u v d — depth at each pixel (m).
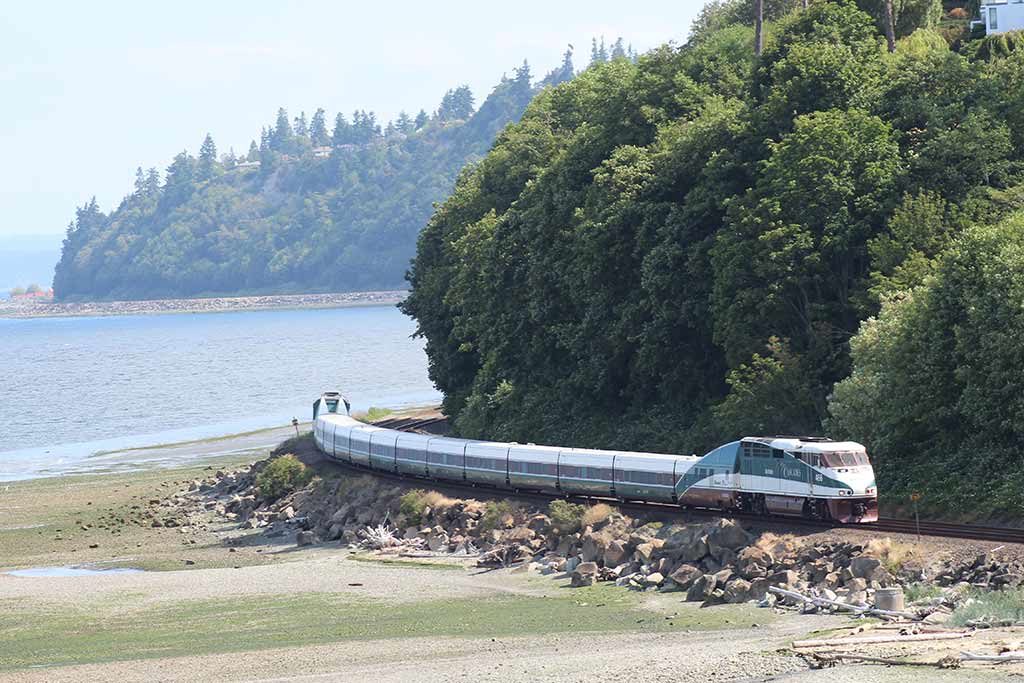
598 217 105.25
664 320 98.62
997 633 48.44
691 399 101.81
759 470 70.50
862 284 87.56
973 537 61.75
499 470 90.06
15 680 53.06
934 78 95.19
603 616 60.09
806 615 56.09
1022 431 70.25
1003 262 72.19
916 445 76.19
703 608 59.91
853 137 90.06
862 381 77.38
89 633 62.50
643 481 77.88
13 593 73.69
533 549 76.81
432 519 87.12
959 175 87.88
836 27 105.81
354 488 99.75
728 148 101.50
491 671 49.34
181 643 59.19
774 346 85.31
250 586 73.38
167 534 97.81
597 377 106.62
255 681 50.94
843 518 66.75
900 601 54.12
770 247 88.00
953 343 74.31
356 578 74.31
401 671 50.91
